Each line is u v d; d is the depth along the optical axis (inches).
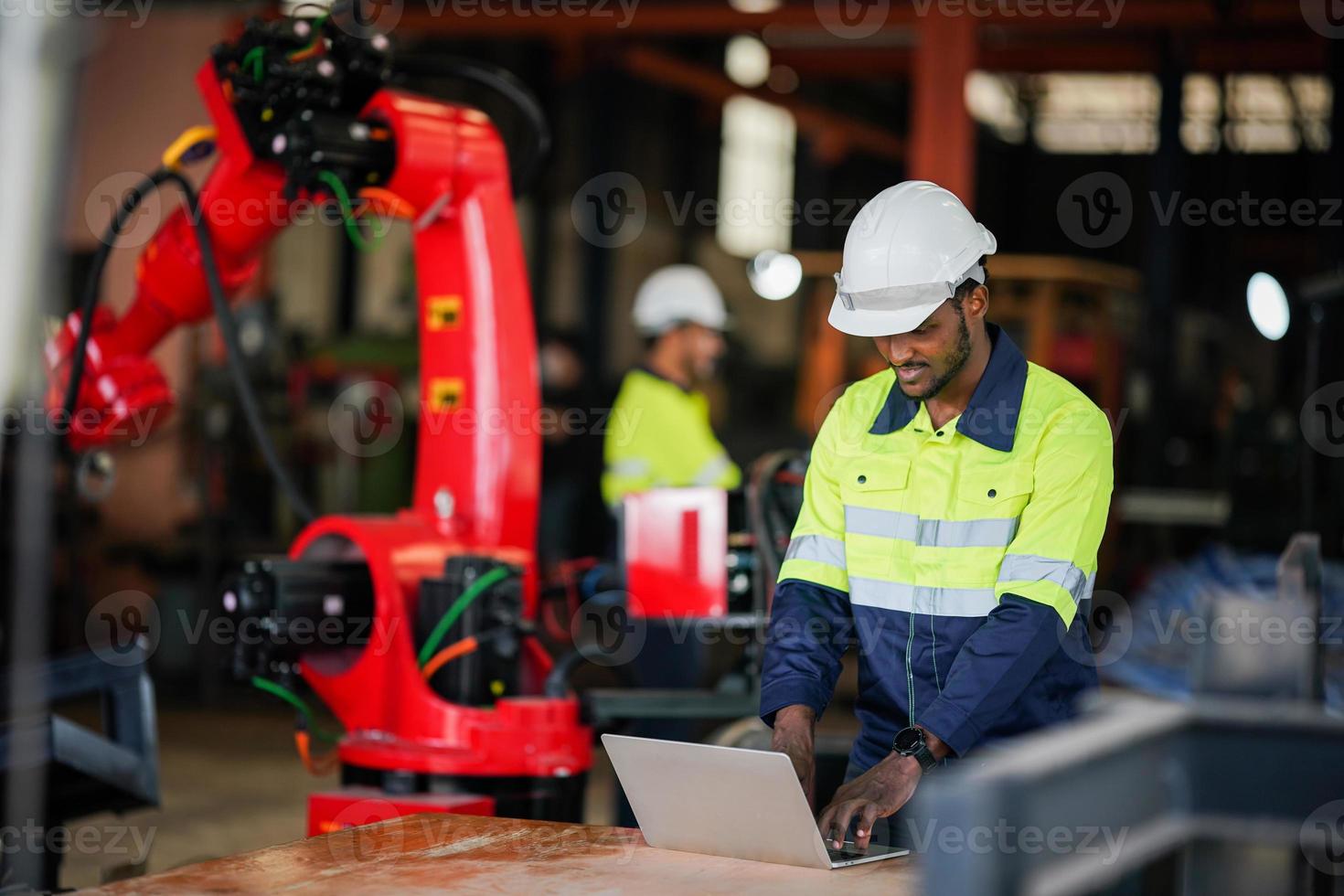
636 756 73.9
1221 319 513.7
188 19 360.2
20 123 54.8
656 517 128.4
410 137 118.6
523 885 66.4
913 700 87.0
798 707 85.5
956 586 85.6
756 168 574.9
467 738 110.7
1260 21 342.6
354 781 112.3
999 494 84.8
